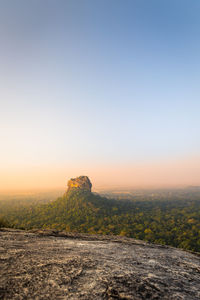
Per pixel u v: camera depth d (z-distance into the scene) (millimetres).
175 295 2170
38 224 96000
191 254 5051
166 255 4344
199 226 78312
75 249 3729
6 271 2238
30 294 1802
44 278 2172
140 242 5699
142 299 1944
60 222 97625
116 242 5184
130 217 103250
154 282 2445
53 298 1775
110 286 2146
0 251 2975
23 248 3326
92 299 1834
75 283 2139
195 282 2803
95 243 4703
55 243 4117
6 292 1782
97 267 2721
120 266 2900
